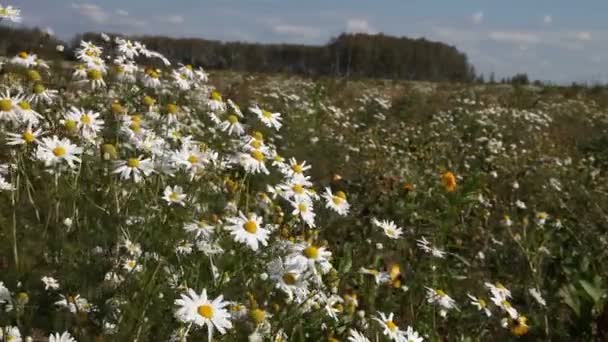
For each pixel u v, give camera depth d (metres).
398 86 23.62
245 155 3.80
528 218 6.94
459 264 5.39
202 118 6.72
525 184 8.90
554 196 8.35
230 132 4.25
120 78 4.65
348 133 11.27
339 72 27.03
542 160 10.35
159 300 2.62
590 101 21.03
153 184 3.61
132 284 2.68
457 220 6.36
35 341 2.53
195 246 3.02
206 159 3.51
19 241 2.98
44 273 2.80
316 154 8.61
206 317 2.38
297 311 3.06
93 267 2.73
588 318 4.57
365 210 5.70
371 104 14.70
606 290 4.88
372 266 4.45
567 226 6.77
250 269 3.12
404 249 5.12
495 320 4.43
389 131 12.12
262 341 2.83
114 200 3.28
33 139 3.40
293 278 2.92
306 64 30.80
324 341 3.36
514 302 5.14
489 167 9.49
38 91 3.94
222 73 17.27
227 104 5.24
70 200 3.34
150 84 4.85
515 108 16.94
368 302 4.11
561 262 5.47
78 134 3.55
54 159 3.26
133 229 3.02
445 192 6.46
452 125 12.91
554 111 17.53
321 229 3.86
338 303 3.62
